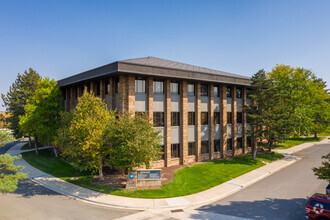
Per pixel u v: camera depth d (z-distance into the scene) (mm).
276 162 30906
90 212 15016
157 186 20062
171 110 27109
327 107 46062
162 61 31406
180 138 27781
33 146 44062
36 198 17625
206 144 30484
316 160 32594
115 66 22016
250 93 32188
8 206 15938
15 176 13477
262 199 17547
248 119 33094
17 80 44250
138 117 20219
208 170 25266
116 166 19312
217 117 31844
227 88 33281
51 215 14453
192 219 14008
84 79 27625
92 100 20953
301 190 19672
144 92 24969
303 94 37875
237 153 34344
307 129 36500
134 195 18000
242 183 21500
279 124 31516
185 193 18625
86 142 18359
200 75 27719
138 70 22891
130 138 19000
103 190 19016
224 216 14438
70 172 24922
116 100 25109
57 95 34594
